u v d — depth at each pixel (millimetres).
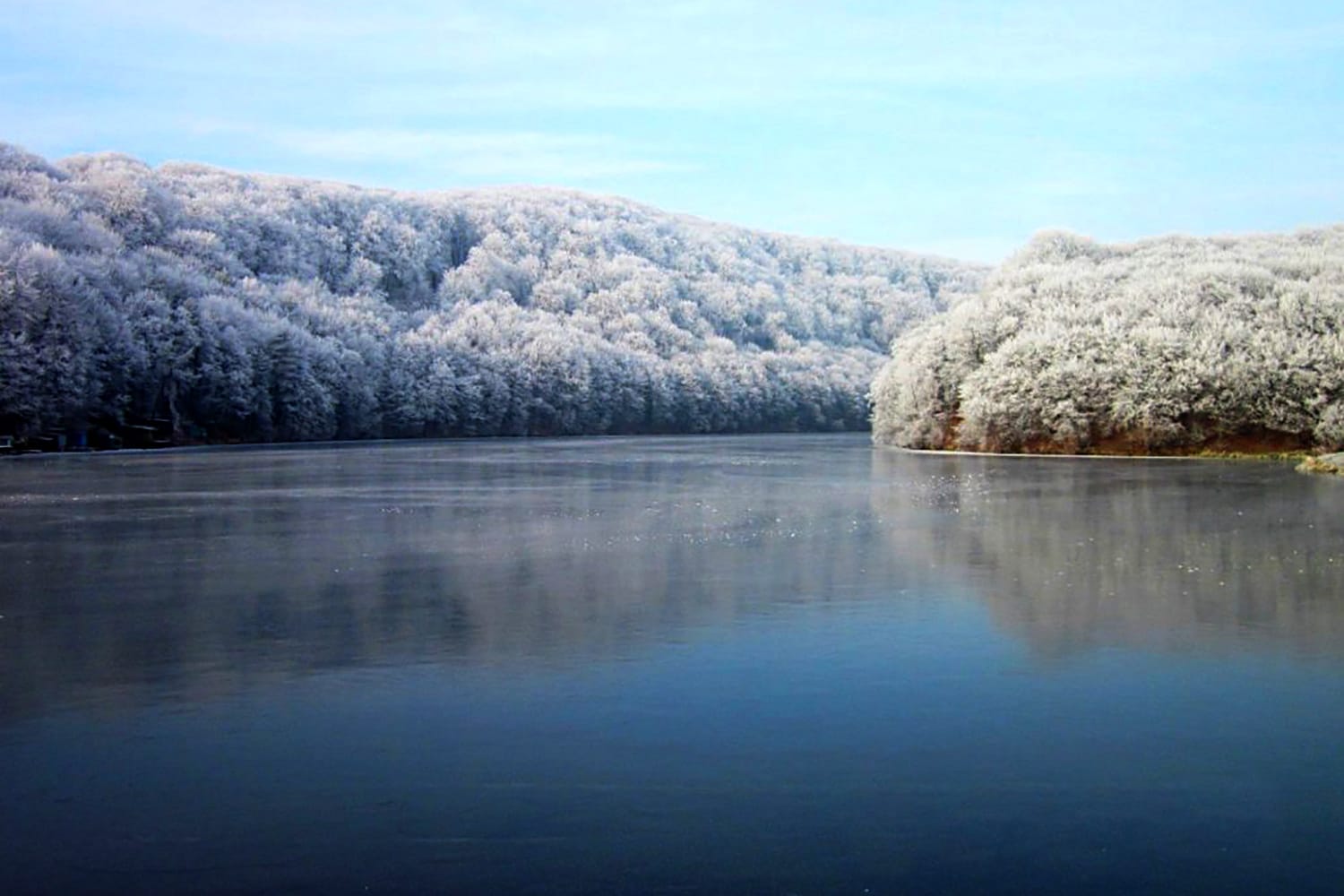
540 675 12672
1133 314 65188
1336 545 22000
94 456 63344
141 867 7980
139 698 11859
